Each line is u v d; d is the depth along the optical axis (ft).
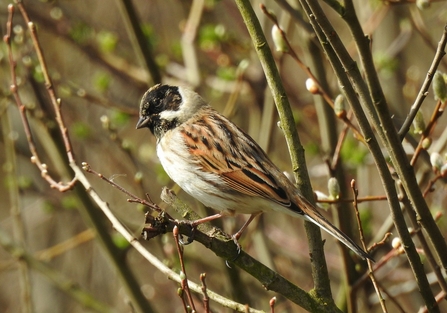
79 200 40.06
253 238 42.57
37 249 55.77
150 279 54.44
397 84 47.29
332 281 46.96
